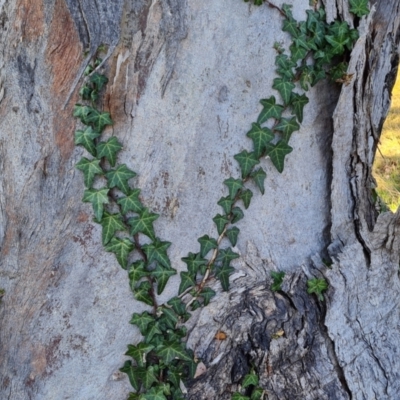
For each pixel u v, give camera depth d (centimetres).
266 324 99
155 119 92
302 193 102
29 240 96
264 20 92
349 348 104
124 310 97
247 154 96
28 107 92
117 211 92
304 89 96
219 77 93
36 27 89
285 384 102
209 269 98
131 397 98
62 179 93
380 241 105
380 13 101
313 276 102
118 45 88
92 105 90
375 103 105
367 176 106
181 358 97
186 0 89
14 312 98
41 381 99
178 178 94
